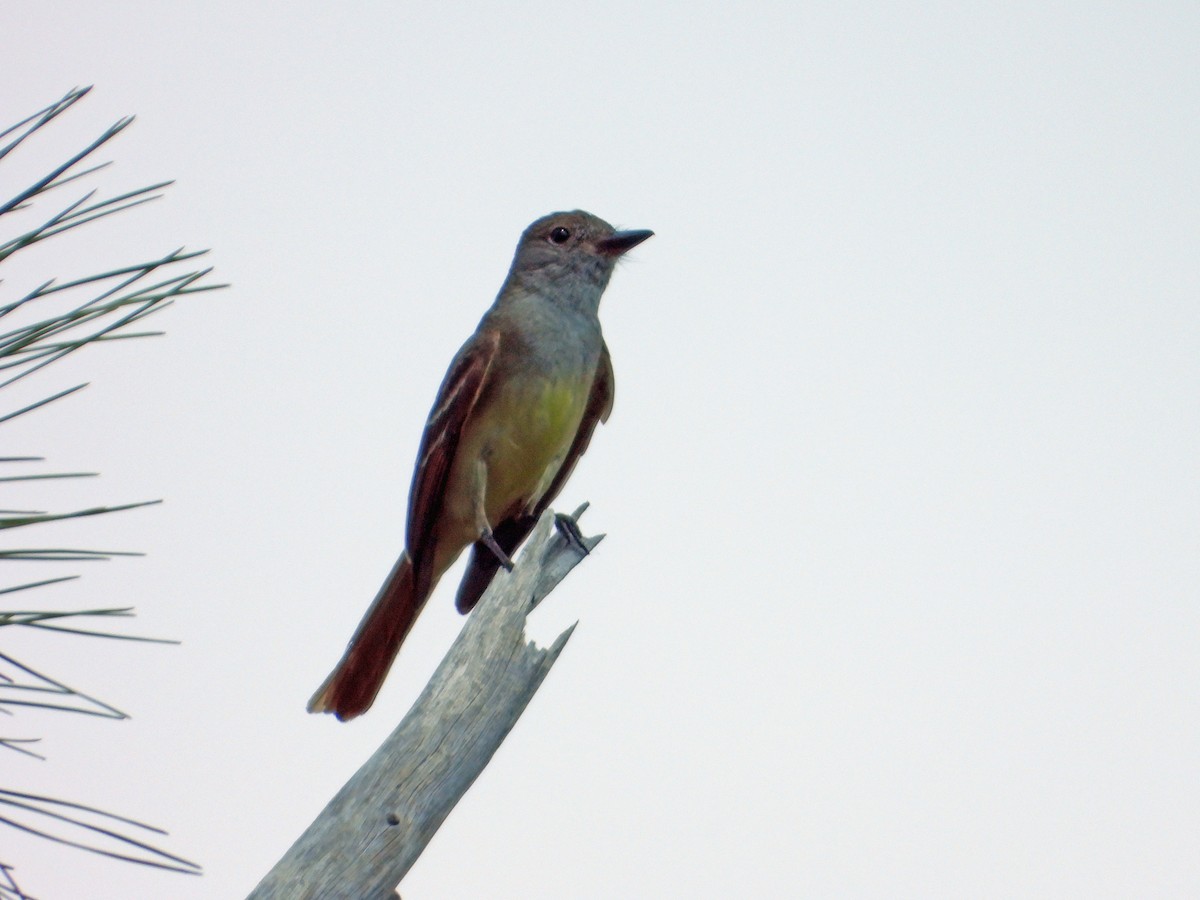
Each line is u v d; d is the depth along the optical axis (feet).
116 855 11.23
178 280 12.63
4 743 11.65
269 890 20.76
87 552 11.78
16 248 12.46
